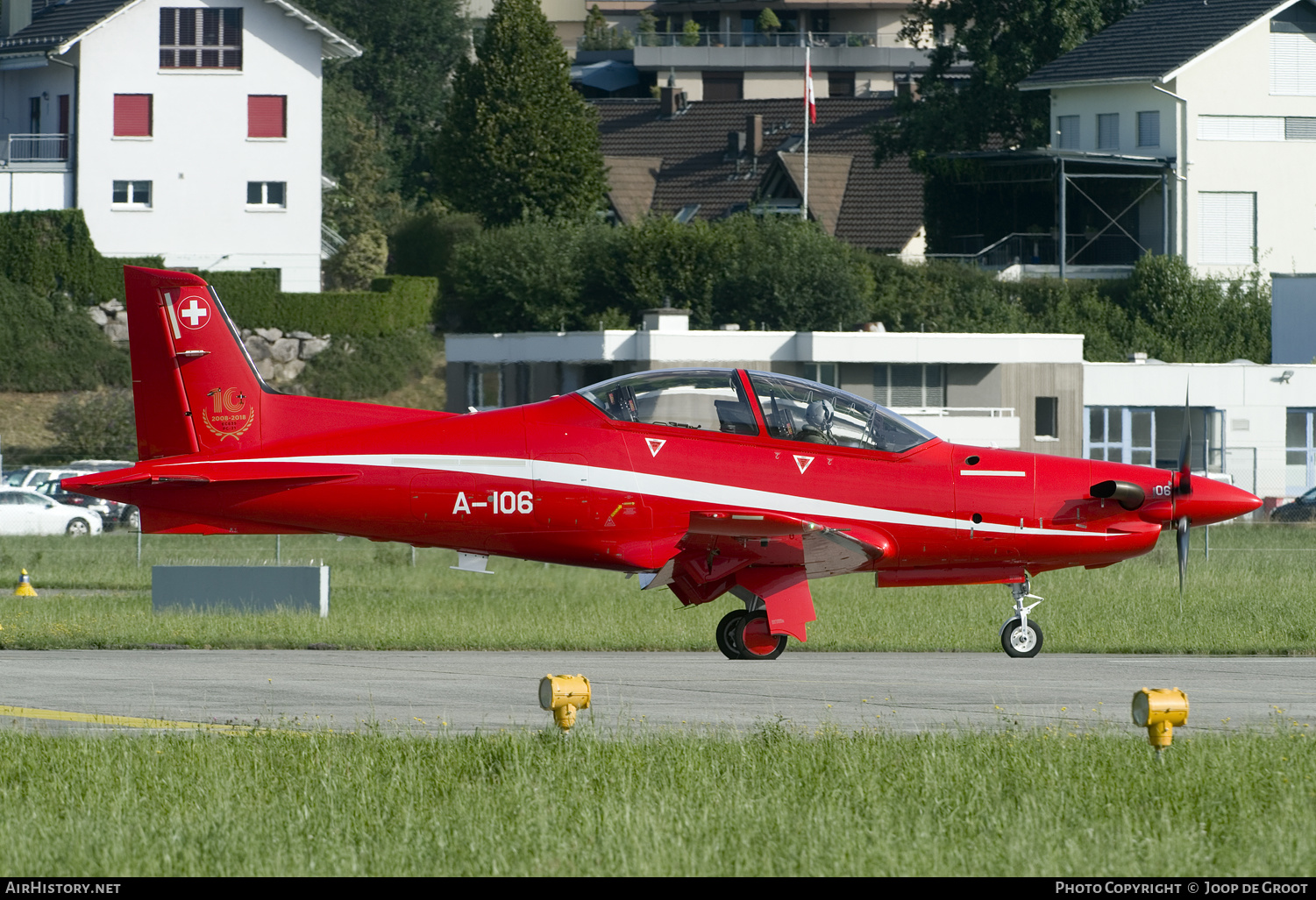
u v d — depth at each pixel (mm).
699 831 27719
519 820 28547
